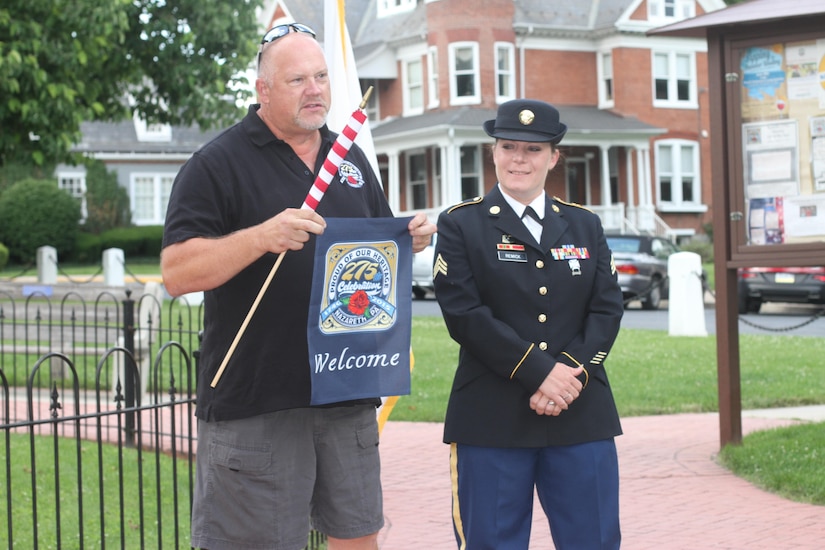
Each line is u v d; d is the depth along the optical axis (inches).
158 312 392.5
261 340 143.3
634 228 1371.8
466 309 159.3
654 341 575.5
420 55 1371.8
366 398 148.4
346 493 150.7
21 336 462.6
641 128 1357.0
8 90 517.7
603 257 166.9
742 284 784.3
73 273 1321.4
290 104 143.1
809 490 257.0
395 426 364.5
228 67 693.9
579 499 159.6
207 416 146.2
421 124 1316.4
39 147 569.0
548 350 159.8
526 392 159.6
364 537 153.3
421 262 1008.9
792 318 761.0
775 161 285.0
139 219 1815.9
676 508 251.3
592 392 161.8
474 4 1312.7
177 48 676.1
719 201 292.8
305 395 144.3
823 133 279.0
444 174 1285.7
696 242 1336.1
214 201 142.3
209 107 684.7
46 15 534.3
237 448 143.9
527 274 161.2
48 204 1577.3
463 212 165.0
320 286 141.7
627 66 1382.9
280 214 133.0
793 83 282.0
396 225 145.9
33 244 1565.0
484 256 161.3
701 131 1439.5
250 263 135.6
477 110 1310.3
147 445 309.3
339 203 150.2
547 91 1375.5
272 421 144.6
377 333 146.7
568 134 1305.4
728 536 228.4
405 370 149.3
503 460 159.6
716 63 291.3
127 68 682.2
